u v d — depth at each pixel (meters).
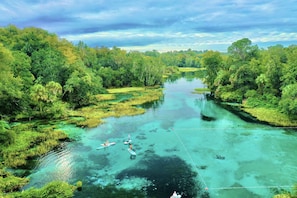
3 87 47.25
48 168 33.22
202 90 97.12
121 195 27.39
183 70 199.88
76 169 33.09
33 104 56.50
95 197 26.95
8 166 33.12
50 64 71.12
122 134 46.38
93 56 133.75
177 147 40.66
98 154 37.69
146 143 42.19
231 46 93.19
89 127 49.94
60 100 65.50
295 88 55.00
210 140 43.66
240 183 30.20
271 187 29.44
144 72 115.00
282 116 55.91
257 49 92.31
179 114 60.84
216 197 27.33
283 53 94.00
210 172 32.75
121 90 99.94
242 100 75.62
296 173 32.66
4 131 40.34
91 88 73.75
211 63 95.19
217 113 61.88
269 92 69.56
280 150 39.53
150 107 68.44
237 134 46.59
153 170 33.06
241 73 77.44
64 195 26.03
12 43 84.06
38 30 111.50
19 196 24.91
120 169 33.22
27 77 60.19
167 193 27.92
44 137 43.12
